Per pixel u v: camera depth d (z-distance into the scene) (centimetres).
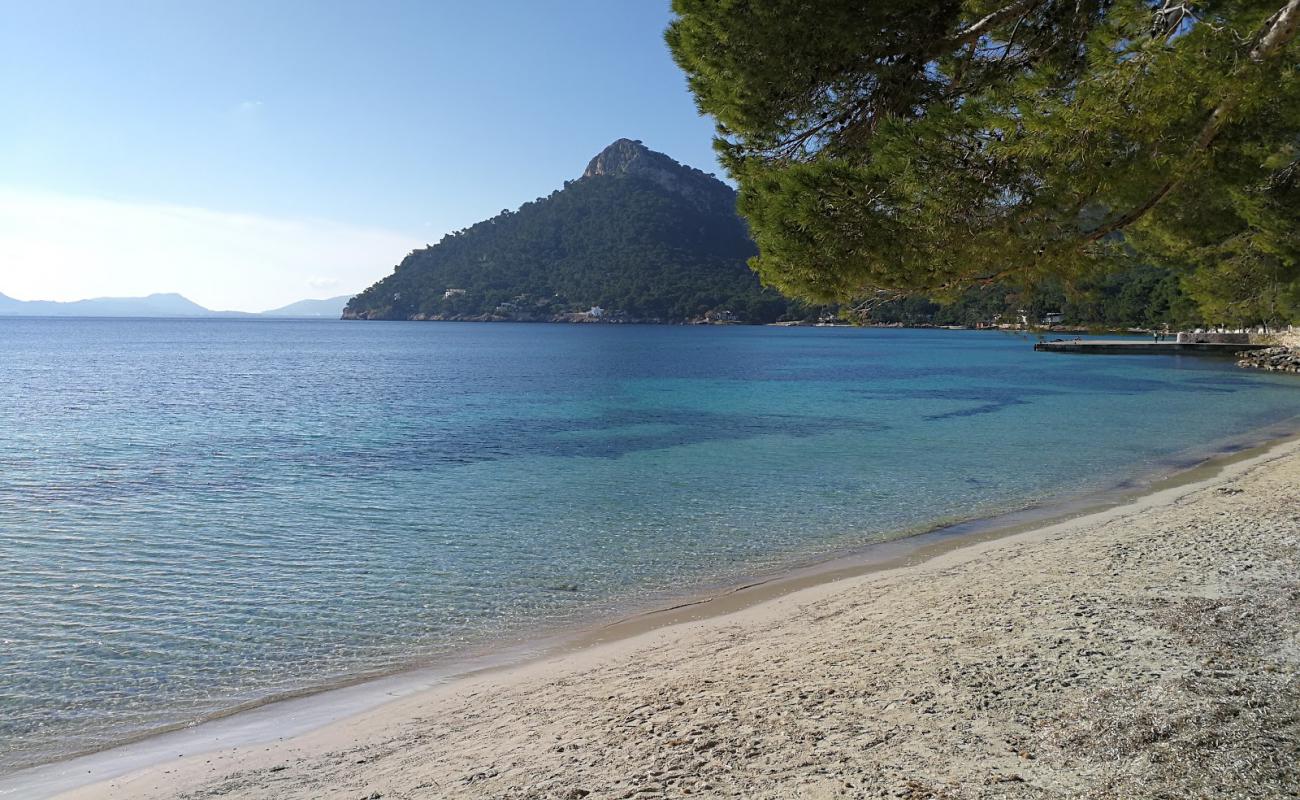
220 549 1304
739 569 1172
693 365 7394
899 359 8412
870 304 600
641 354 9619
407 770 538
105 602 1026
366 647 870
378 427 3011
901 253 527
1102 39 545
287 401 3997
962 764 454
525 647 863
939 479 1903
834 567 1155
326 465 2170
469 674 783
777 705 590
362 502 1686
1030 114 491
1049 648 668
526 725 611
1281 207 753
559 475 2008
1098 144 492
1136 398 3988
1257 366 6197
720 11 674
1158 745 454
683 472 2039
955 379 5512
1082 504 1556
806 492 1769
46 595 1054
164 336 15562
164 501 1698
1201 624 696
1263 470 1755
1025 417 3231
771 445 2525
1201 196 693
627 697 654
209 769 578
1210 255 1088
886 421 3153
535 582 1118
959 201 509
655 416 3375
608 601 1030
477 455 2338
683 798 442
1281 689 523
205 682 776
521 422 3166
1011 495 1689
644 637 868
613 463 2189
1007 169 504
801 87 692
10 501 1692
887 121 541
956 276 552
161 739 648
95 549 1302
